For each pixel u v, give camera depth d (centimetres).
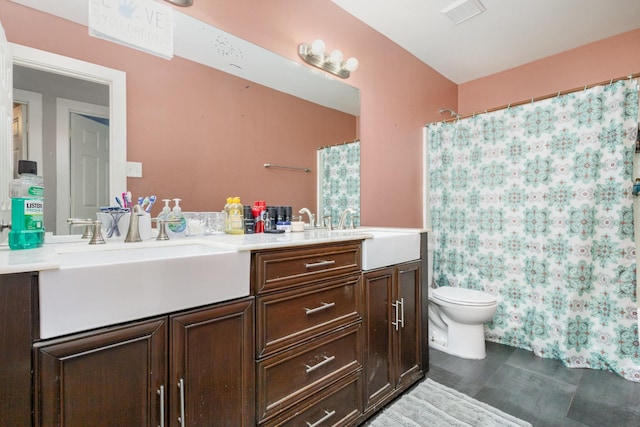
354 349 139
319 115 201
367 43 227
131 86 132
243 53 166
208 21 152
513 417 148
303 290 118
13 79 107
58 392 68
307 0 192
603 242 195
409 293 176
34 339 66
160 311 83
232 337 98
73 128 119
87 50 122
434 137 272
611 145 191
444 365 202
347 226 214
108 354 75
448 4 205
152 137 138
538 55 271
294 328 115
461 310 206
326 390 125
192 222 145
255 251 104
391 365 160
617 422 144
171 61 143
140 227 125
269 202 180
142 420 80
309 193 198
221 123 160
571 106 204
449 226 263
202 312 91
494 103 305
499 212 237
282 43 181
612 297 192
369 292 147
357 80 221
